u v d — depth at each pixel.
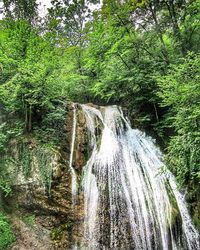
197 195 8.78
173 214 8.35
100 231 7.75
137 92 12.10
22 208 7.76
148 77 11.69
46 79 8.71
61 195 7.94
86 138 9.82
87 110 10.91
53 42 11.28
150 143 11.31
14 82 8.60
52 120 9.33
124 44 12.31
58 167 8.16
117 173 9.08
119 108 12.27
